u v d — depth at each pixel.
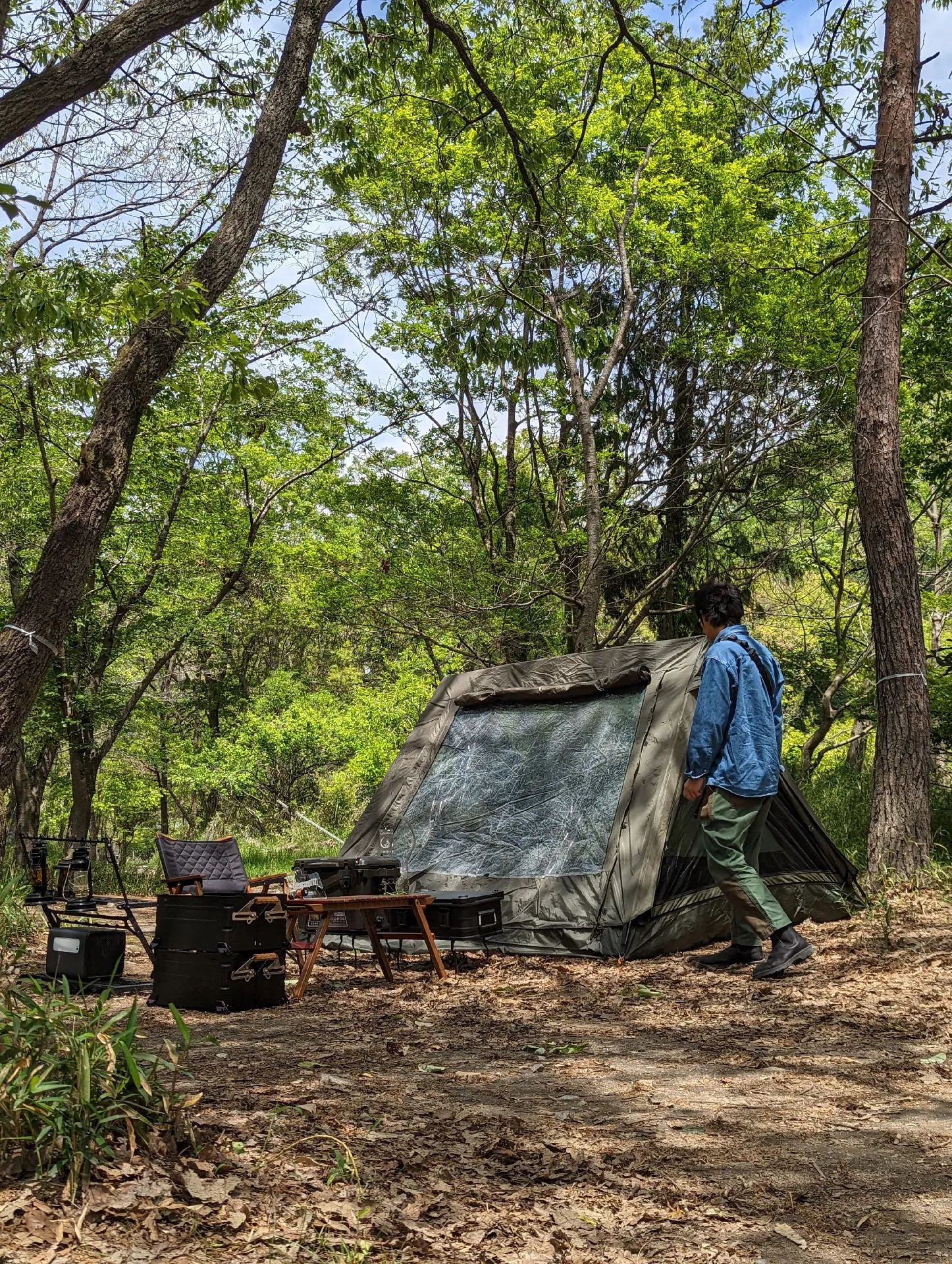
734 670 5.66
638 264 15.30
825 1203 2.60
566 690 7.46
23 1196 2.32
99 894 13.12
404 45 9.98
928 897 6.94
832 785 12.34
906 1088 3.52
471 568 14.67
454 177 14.13
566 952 6.41
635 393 16.80
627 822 6.57
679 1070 3.90
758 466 16.05
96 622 16.05
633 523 16.55
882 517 8.00
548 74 14.02
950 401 13.70
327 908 5.67
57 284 5.77
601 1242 2.39
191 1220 2.33
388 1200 2.54
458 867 7.14
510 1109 3.39
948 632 20.56
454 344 13.58
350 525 16.48
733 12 9.30
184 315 5.88
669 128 14.66
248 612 18.02
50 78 4.77
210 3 5.07
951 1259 2.27
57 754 21.05
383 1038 4.56
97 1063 2.83
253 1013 5.18
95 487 6.52
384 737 18.06
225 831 23.47
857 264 13.31
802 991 5.06
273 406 15.48
